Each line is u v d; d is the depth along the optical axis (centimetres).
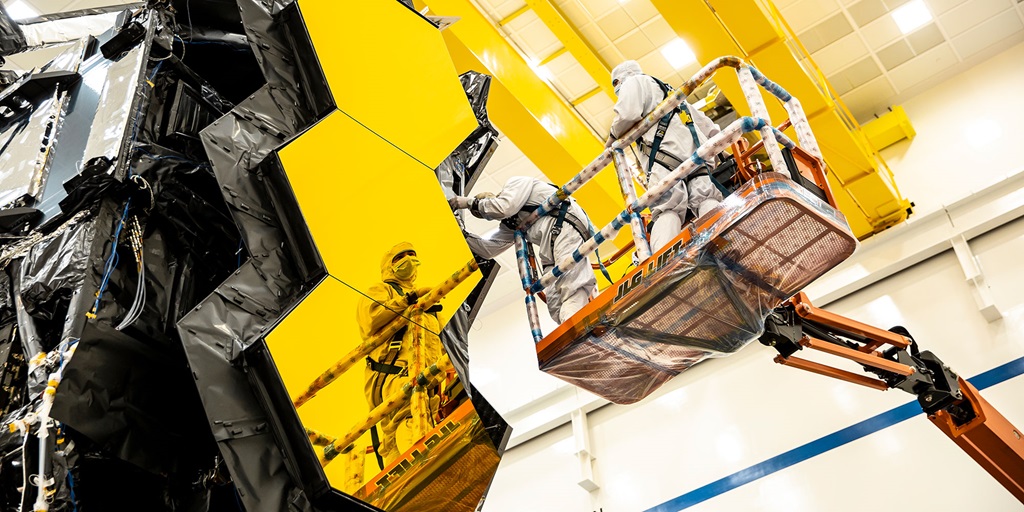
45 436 450
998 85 1410
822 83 1298
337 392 477
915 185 1366
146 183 550
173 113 610
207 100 656
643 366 646
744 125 565
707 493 1244
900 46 1436
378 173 546
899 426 1147
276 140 532
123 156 546
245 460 442
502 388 1550
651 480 1309
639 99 636
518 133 1281
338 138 538
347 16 589
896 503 1091
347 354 487
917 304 1251
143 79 590
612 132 638
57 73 622
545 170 1320
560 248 666
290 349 465
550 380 1509
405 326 520
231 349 462
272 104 543
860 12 1387
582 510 1345
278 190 507
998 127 1362
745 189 547
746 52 1170
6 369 509
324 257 497
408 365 512
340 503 467
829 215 555
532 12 1334
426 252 548
